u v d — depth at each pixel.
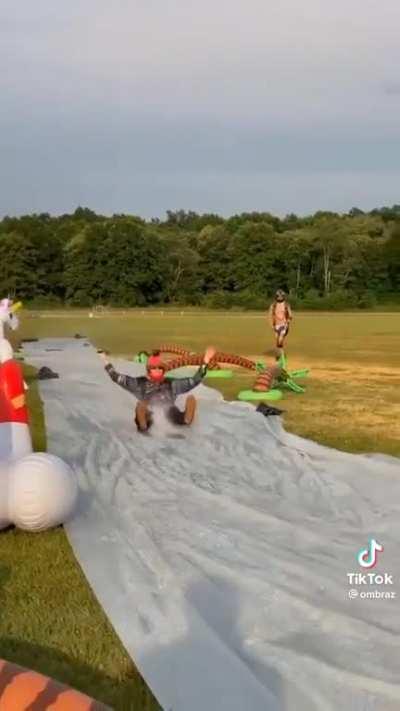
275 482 8.13
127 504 7.16
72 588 5.39
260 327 41.47
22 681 3.45
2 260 84.31
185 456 9.20
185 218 128.12
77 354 22.39
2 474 6.21
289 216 115.25
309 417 12.36
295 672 4.21
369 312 74.19
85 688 4.11
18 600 5.20
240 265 88.75
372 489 8.00
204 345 27.97
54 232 97.12
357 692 4.03
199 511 7.03
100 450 9.45
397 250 88.75
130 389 10.93
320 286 90.50
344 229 90.31
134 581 5.37
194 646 4.45
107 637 4.67
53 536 6.39
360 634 4.66
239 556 5.88
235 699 3.94
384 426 11.59
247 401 13.93
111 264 85.06
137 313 67.94
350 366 20.56
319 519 6.90
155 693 4.01
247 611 4.95
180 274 88.88
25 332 35.44
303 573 5.57
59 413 12.16
